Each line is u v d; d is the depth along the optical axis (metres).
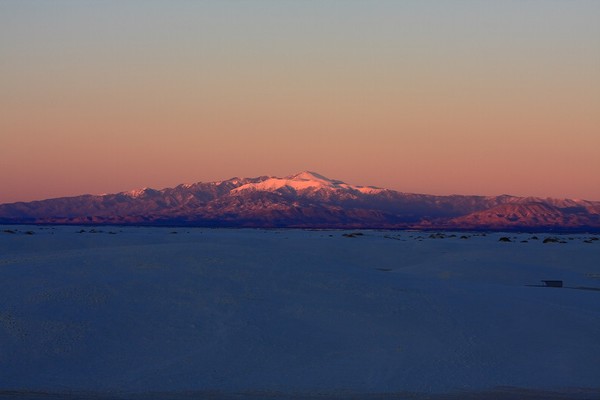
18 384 21.14
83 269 33.09
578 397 20.81
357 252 73.31
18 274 32.06
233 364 23.12
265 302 29.02
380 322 27.73
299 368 23.03
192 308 27.73
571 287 49.41
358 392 20.97
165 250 38.34
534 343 26.31
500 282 51.28
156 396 20.33
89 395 20.34
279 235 140.38
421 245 81.44
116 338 24.70
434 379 22.28
